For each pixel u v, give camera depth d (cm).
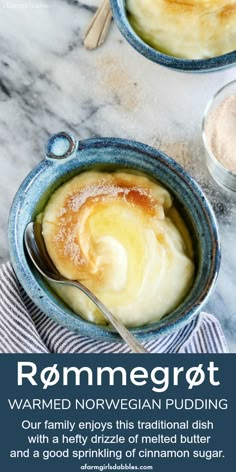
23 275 55
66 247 56
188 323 58
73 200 57
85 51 68
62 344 62
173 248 56
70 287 56
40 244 56
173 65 60
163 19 63
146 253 55
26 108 67
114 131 66
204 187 64
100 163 58
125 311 55
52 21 69
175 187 57
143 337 54
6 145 67
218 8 62
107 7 67
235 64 60
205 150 63
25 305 62
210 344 62
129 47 67
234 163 61
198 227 56
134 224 56
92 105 67
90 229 56
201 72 61
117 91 67
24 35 69
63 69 68
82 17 68
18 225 56
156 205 56
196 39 63
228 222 64
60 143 56
